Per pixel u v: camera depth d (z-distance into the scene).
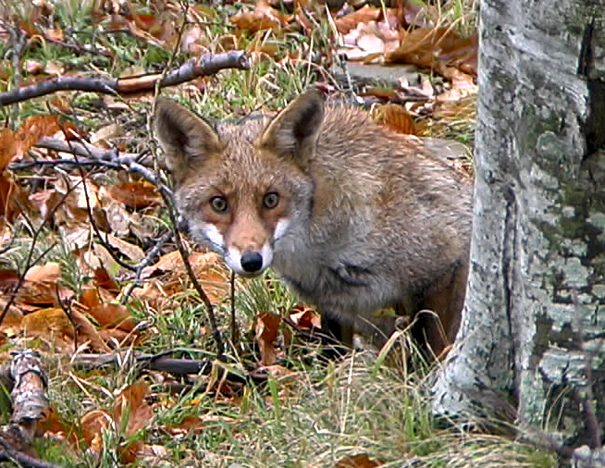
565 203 7.49
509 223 7.92
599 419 7.80
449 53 16.47
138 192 13.55
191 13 16.84
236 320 11.28
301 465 8.30
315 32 16.69
